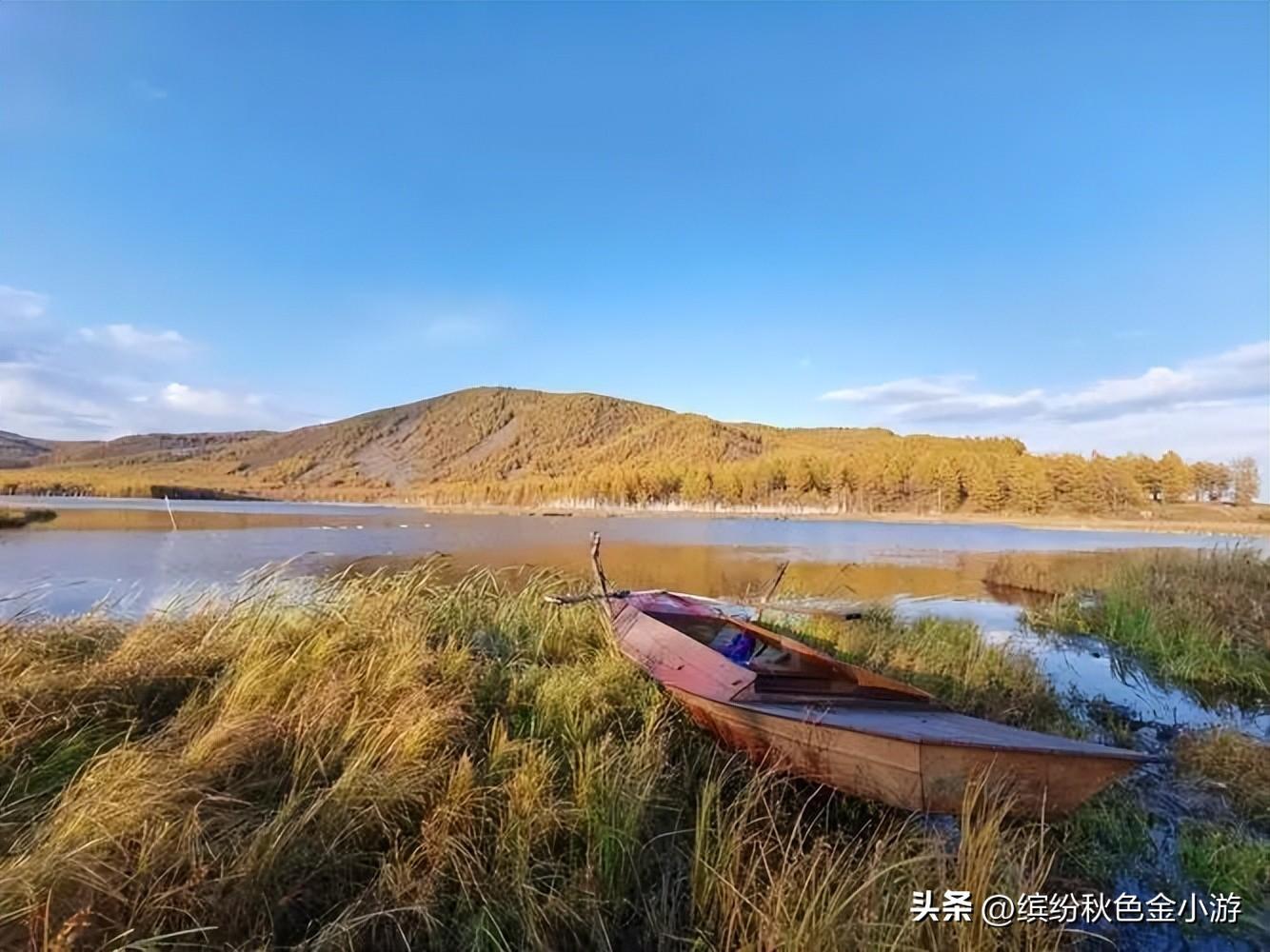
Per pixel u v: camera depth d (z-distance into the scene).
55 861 3.29
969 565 26.38
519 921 3.58
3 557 22.86
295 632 6.99
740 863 4.00
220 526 40.91
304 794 4.16
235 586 10.12
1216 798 5.76
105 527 36.88
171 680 5.79
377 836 4.09
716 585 18.94
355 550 27.14
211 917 3.36
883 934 3.44
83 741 4.71
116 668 5.73
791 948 3.31
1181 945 3.95
